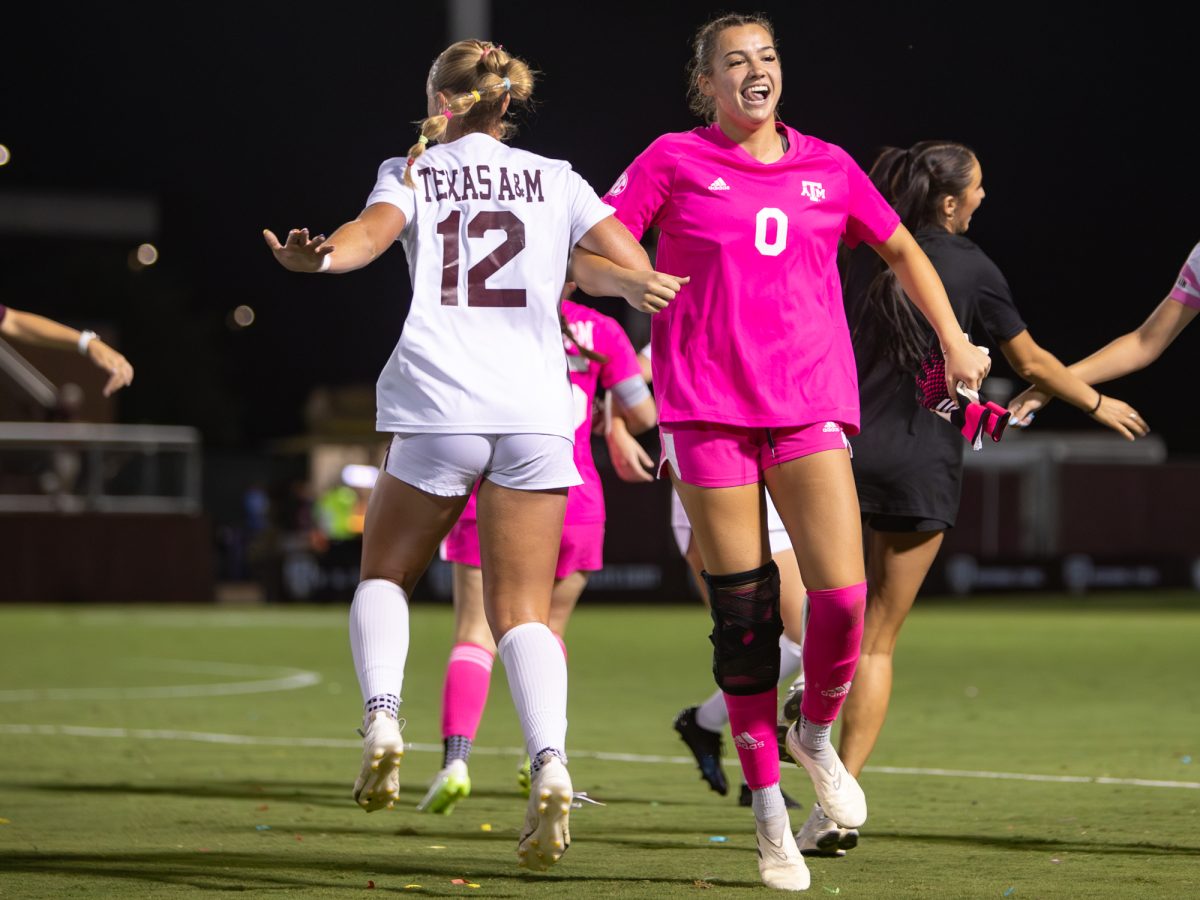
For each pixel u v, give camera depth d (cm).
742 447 1591
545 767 1400
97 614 7612
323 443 11169
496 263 1473
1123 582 9806
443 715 2084
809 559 1581
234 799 2212
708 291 1583
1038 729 3130
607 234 1506
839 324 1609
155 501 8500
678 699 3825
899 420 1844
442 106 1549
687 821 2041
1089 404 1928
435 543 1512
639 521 8688
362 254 1430
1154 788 2294
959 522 9756
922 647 5594
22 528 8106
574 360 2327
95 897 1473
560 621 2334
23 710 3541
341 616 7506
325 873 1619
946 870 1638
